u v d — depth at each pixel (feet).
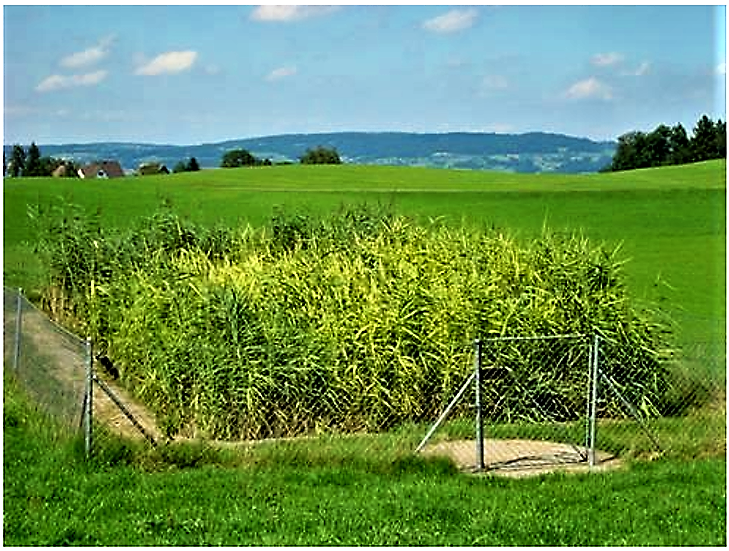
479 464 42.39
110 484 39.06
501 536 33.78
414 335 49.78
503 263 56.90
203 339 47.65
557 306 52.95
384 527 34.30
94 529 34.30
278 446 43.39
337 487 39.19
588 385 45.93
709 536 33.73
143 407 53.47
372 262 59.41
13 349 64.85
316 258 59.11
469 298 51.93
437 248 60.13
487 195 184.14
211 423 46.44
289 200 181.27
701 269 120.37
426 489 38.47
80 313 76.48
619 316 53.06
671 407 52.70
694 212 168.45
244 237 74.90
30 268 108.78
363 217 74.54
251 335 47.44
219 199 184.55
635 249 136.67
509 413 50.39
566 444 46.37
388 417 48.96
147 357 52.31
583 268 55.06
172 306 52.65
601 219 164.55
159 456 42.09
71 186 194.29
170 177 247.91
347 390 48.24
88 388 42.45
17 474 40.04
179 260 64.49
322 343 48.62
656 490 39.06
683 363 54.65
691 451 44.73
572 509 36.60
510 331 50.90
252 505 36.63
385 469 41.22
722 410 51.42
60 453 42.47
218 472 40.60
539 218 166.30
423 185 234.58
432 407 50.29
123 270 71.51
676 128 383.86
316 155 370.32
